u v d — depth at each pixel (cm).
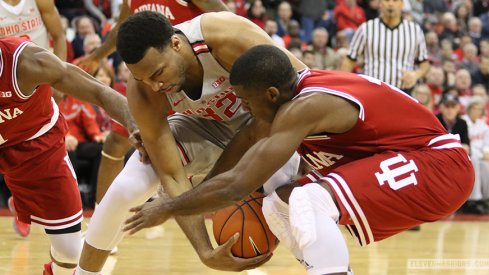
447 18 1147
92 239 331
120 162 517
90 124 710
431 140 305
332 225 280
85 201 723
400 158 295
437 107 891
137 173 326
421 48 724
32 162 355
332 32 1078
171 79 292
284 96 286
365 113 291
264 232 302
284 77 282
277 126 275
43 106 351
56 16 517
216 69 307
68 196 362
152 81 289
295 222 279
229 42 300
